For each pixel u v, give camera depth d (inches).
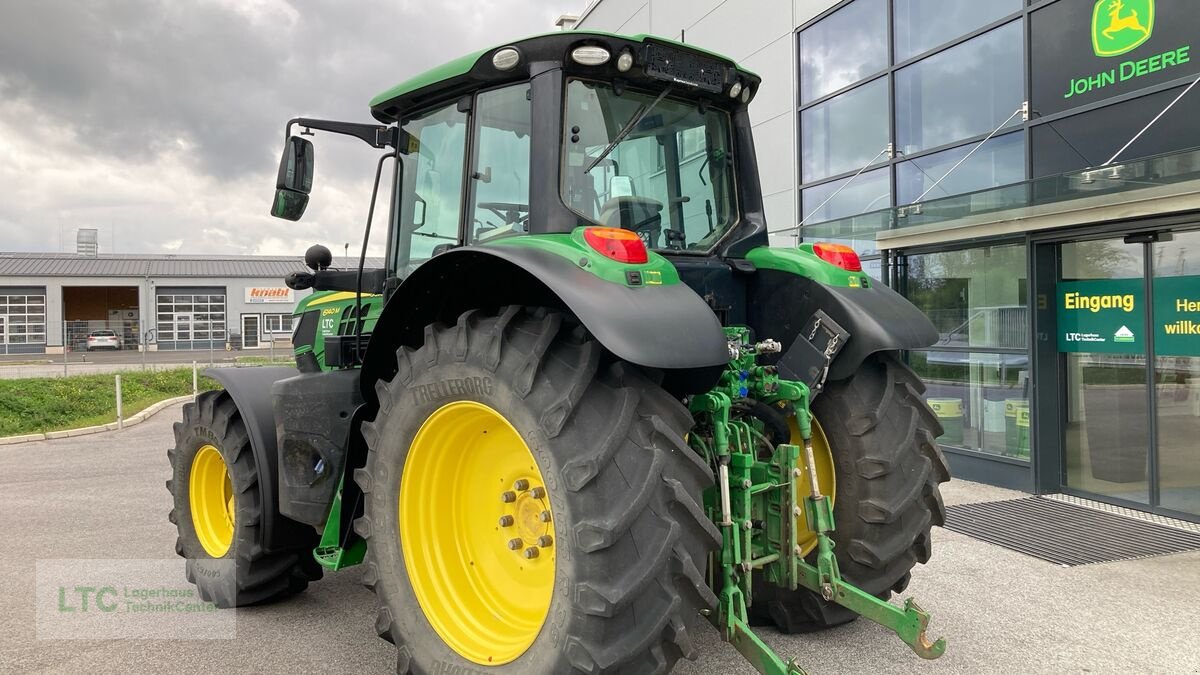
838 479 130.3
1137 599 156.8
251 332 1706.4
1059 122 242.1
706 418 114.6
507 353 98.6
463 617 110.7
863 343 124.0
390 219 144.6
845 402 129.6
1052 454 255.8
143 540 208.5
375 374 126.3
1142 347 231.0
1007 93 261.1
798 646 132.6
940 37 287.4
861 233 294.5
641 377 98.1
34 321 1596.9
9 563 188.2
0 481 298.8
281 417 142.5
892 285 308.7
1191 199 204.5
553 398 93.7
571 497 89.7
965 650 131.9
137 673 125.4
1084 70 234.4
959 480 281.0
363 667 128.3
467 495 116.7
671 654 93.3
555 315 99.9
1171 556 185.9
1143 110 218.4
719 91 129.3
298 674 125.3
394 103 138.7
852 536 128.0
